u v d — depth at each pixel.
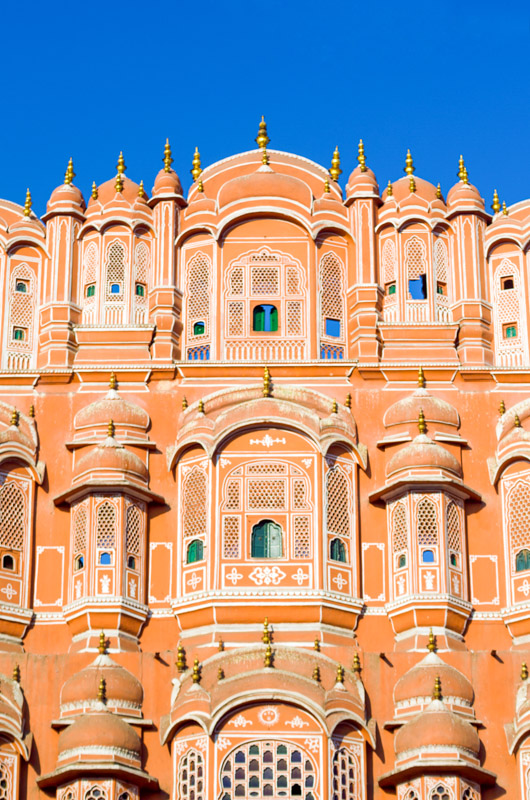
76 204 33.97
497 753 29.34
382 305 33.22
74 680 29.56
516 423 31.73
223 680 28.88
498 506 31.55
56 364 32.53
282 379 32.34
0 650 30.23
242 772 28.28
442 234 33.88
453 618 30.39
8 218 34.00
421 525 30.92
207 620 30.28
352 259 33.38
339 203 33.69
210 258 33.28
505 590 30.97
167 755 29.22
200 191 33.94
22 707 29.48
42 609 30.86
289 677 28.75
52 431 32.06
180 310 33.09
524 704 29.30
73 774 28.34
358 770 28.80
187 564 30.92
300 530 30.83
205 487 31.14
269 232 33.41
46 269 33.66
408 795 28.64
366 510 31.48
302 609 30.25
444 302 33.38
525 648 30.31
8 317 33.25
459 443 31.86
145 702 29.66
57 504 31.56
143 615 30.56
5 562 30.95
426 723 28.80
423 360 32.50
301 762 28.34
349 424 31.78
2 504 31.28
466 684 29.69
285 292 33.06
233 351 32.62
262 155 34.31
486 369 32.38
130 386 32.34
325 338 32.78
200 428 31.47
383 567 31.12
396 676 29.92
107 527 30.86
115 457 31.17
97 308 33.22
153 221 33.88
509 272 33.59
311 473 31.14
